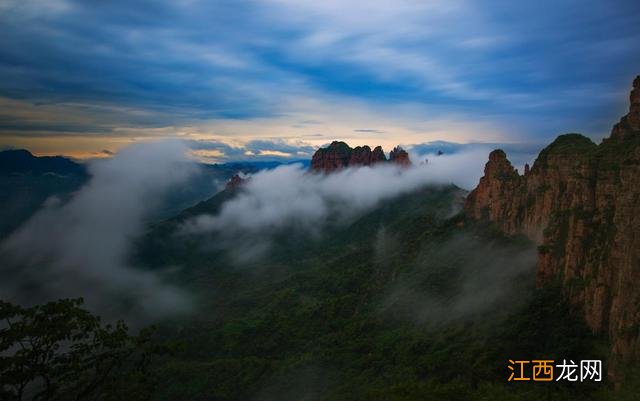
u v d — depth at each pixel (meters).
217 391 106.38
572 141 97.38
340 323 127.56
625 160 65.50
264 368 109.88
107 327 38.78
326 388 90.50
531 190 103.50
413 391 66.44
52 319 35.41
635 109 78.06
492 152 129.88
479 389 61.81
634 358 50.72
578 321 65.44
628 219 59.09
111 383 38.06
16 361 32.94
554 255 77.31
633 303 53.84
